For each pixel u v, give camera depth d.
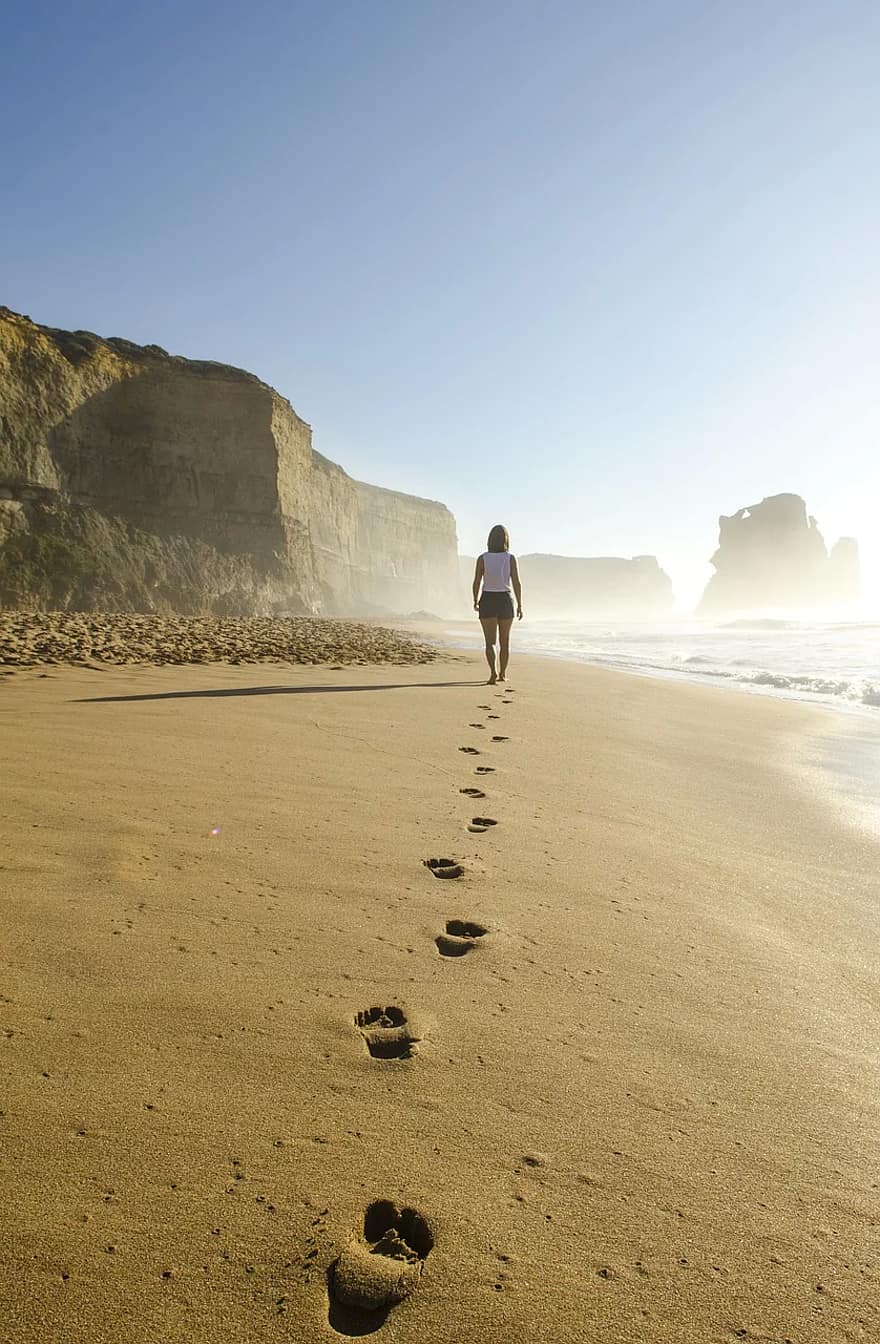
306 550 60.81
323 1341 1.07
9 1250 1.18
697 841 3.73
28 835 3.00
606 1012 2.04
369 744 5.47
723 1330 1.12
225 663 11.17
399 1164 1.42
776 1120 1.62
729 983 2.26
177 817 3.38
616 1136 1.54
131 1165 1.37
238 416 52.69
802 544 170.75
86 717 5.66
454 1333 1.10
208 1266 1.18
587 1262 1.23
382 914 2.57
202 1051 1.73
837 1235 1.31
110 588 41.94
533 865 3.17
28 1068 1.63
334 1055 1.76
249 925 2.40
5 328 42.62
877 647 23.86
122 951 2.17
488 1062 1.77
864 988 2.29
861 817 4.35
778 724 8.10
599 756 5.74
